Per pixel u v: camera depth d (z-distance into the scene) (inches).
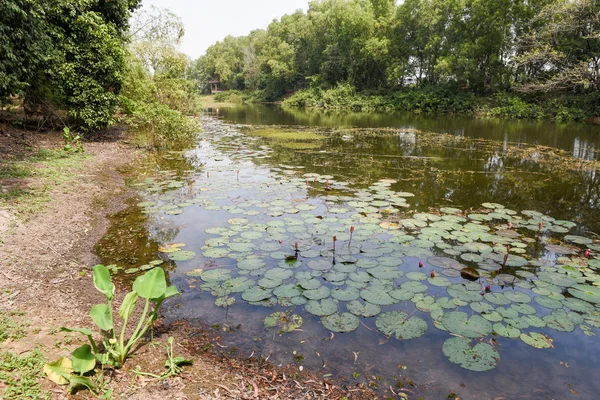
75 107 407.2
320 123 878.4
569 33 890.1
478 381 107.1
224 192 287.4
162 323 130.5
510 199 283.3
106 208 244.2
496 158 442.6
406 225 220.2
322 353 117.6
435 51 1306.6
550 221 234.5
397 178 344.5
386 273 163.6
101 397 90.5
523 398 101.3
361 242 195.9
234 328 129.0
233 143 549.0
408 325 130.1
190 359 110.9
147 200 265.3
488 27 1083.9
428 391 103.0
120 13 486.3
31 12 298.0
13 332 109.2
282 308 140.3
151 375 101.1
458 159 436.1
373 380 106.8
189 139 565.9
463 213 246.5
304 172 363.3
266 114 1198.9
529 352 119.7
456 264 172.7
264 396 99.2
